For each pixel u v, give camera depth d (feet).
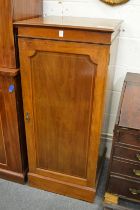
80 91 4.13
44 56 4.04
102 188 5.46
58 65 4.04
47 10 5.49
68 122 4.50
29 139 4.94
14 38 4.08
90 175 4.86
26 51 4.07
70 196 5.21
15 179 5.52
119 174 4.35
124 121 3.92
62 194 5.26
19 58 4.25
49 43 3.88
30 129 4.82
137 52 5.41
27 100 4.54
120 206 4.62
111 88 5.48
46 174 5.23
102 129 4.97
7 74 4.29
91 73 3.92
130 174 4.29
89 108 4.23
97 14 5.30
